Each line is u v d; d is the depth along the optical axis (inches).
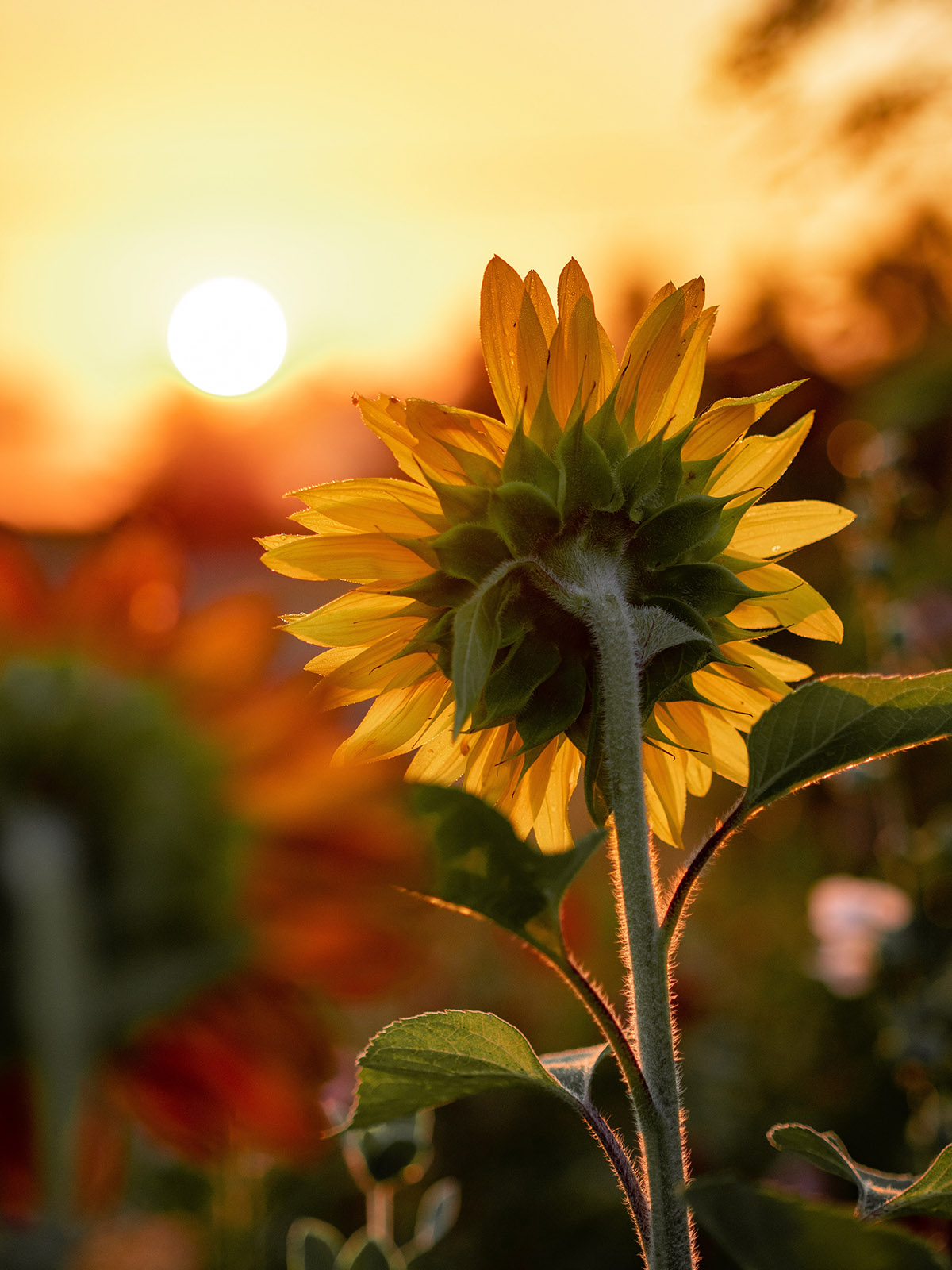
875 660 85.1
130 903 24.4
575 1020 100.9
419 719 37.6
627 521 37.0
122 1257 32.8
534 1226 81.7
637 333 37.4
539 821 38.3
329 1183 66.1
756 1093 93.1
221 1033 27.0
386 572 37.1
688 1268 34.0
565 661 36.7
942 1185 34.3
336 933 26.5
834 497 174.9
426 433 37.1
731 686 38.8
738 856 137.6
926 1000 73.5
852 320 186.4
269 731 27.0
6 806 24.2
